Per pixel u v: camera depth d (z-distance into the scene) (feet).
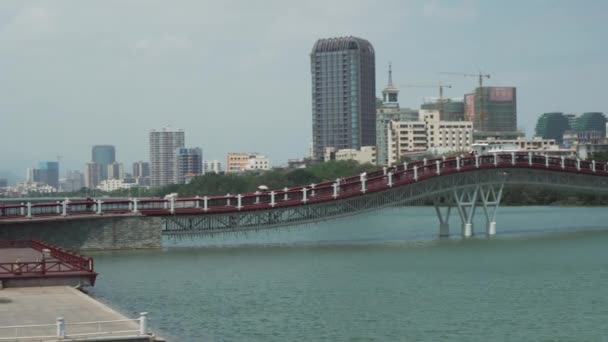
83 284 216.74
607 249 340.59
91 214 338.75
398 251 338.95
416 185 390.83
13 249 285.23
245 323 191.52
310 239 418.10
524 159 421.18
